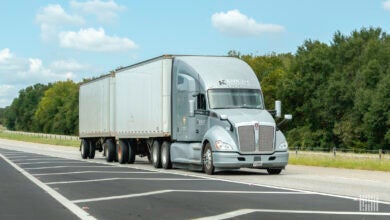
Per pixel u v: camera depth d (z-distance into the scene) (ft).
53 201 46.01
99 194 50.88
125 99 106.73
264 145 74.79
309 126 272.51
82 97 139.54
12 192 53.42
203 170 81.25
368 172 82.07
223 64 84.28
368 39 293.64
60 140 315.58
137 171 84.02
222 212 38.19
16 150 199.52
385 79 230.27
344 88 256.32
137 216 37.04
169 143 89.61
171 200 45.50
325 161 109.40
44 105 597.52
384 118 229.45
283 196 47.83
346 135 246.27
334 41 299.17
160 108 90.48
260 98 81.35
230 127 74.95
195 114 81.10
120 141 108.88
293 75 282.77
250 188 55.26
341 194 49.55
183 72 85.30
